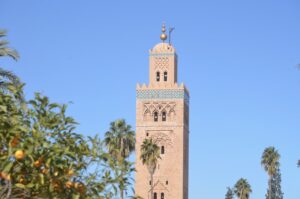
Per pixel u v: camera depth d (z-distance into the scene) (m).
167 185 171.88
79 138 28.20
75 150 27.69
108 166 28.16
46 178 25.45
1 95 26.47
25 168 25.22
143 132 174.88
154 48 179.88
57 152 25.48
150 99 175.88
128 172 28.39
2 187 25.22
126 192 28.80
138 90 176.50
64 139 27.38
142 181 172.00
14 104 26.97
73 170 26.89
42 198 25.86
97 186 27.48
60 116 27.31
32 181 25.30
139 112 175.75
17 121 25.77
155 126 174.88
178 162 172.62
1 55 45.19
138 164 172.62
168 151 173.50
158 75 178.62
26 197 25.84
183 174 173.62
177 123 174.25
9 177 24.36
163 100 175.50
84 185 27.08
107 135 137.12
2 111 25.80
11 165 24.06
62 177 26.00
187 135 182.00
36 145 24.91
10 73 44.22
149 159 149.25
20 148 24.38
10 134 24.98
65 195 26.36
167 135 174.00
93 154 27.97
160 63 179.00
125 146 136.62
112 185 27.86
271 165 181.00
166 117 174.88
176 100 175.00
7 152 24.81
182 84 175.75
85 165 27.80
